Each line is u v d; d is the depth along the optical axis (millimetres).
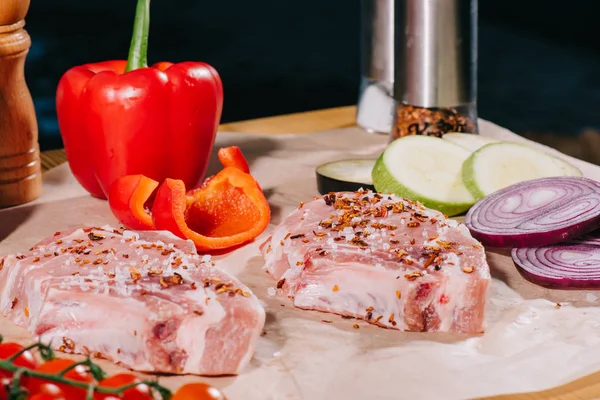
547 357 1524
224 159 2156
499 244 1909
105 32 5641
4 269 1684
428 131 2465
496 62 5621
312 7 6461
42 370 1198
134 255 1664
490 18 6449
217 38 5762
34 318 1577
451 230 1767
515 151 2201
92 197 2326
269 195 2291
